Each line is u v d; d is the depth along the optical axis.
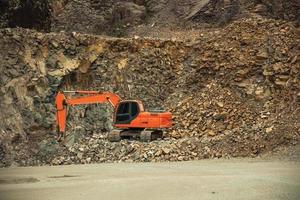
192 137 30.25
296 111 30.45
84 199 14.84
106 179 19.06
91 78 35.88
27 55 34.94
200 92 35.12
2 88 32.91
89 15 53.09
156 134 30.22
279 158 25.09
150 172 21.23
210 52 37.72
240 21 40.06
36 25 44.97
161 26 50.56
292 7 48.28
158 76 37.06
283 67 34.09
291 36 37.06
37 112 32.28
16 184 18.66
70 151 28.80
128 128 30.44
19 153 29.12
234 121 31.33
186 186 16.42
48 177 20.89
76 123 32.06
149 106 35.00
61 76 34.69
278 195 14.49
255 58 35.75
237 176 18.70
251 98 33.22
